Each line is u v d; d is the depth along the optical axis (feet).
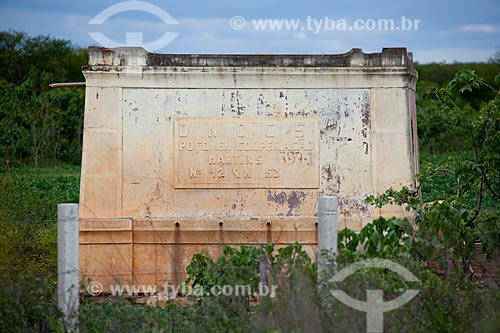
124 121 41.14
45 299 29.84
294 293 27.76
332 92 41.27
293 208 41.09
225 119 41.09
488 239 34.96
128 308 32.65
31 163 125.90
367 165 41.19
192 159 41.14
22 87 141.28
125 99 41.16
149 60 41.11
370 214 40.96
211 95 41.16
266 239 40.63
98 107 41.11
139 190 41.01
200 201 41.04
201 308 31.53
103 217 40.83
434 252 33.76
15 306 29.09
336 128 41.22
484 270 34.19
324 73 41.11
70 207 29.25
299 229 40.60
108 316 32.45
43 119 130.21
